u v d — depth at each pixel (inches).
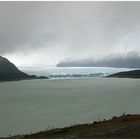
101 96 4923.7
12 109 3326.8
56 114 2642.7
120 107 3058.6
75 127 796.6
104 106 3233.3
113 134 619.8
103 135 612.4
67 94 5762.8
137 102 3609.7
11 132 1701.5
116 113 2517.2
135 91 6117.1
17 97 5349.4
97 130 692.7
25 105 3806.6
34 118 2429.9
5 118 2497.5
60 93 6141.7
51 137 641.0
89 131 685.3
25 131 1716.3
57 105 3617.1
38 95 5728.3
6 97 5408.5
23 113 2864.2
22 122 2191.2
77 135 633.0
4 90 7829.7
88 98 4594.0
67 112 2773.1
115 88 7490.2
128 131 650.8
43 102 4165.8
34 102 4227.4
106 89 7135.8
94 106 3284.9
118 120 879.7
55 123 2038.6
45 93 6284.5
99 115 2417.6
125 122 821.9
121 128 697.0
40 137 667.4
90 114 2522.1
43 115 2618.1
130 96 4717.0
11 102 4352.9
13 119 2410.2
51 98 4886.8
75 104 3651.6
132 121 835.4
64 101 4197.8
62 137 618.5
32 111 3026.6
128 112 2559.1
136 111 2637.8
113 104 3442.4
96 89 7278.5
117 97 4569.4
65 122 2063.2
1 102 4384.8
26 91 7249.0
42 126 1920.5
